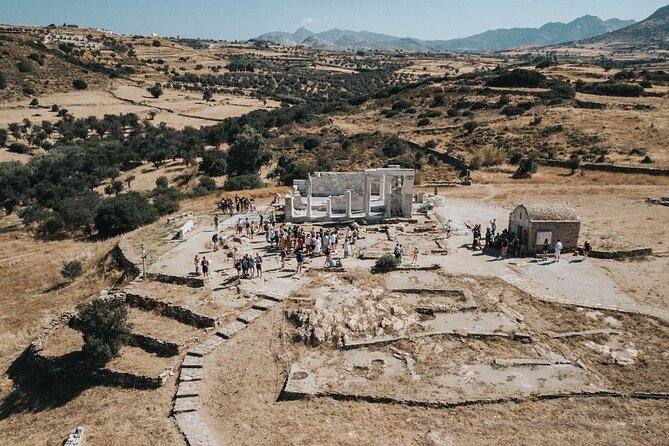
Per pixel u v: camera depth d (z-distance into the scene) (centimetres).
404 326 2569
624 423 1902
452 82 14275
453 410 1978
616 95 11244
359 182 5459
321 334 2475
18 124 12088
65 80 16188
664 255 3581
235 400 2119
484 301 2847
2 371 2752
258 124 12144
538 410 1973
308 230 4266
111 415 2119
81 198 6419
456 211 5031
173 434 1925
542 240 3625
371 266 3372
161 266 3512
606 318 2661
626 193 5534
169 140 10912
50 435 2042
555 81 12425
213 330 2666
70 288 3806
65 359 2566
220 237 4147
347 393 2077
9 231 6322
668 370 2222
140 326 2756
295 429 1903
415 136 9975
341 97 18825
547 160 7281
